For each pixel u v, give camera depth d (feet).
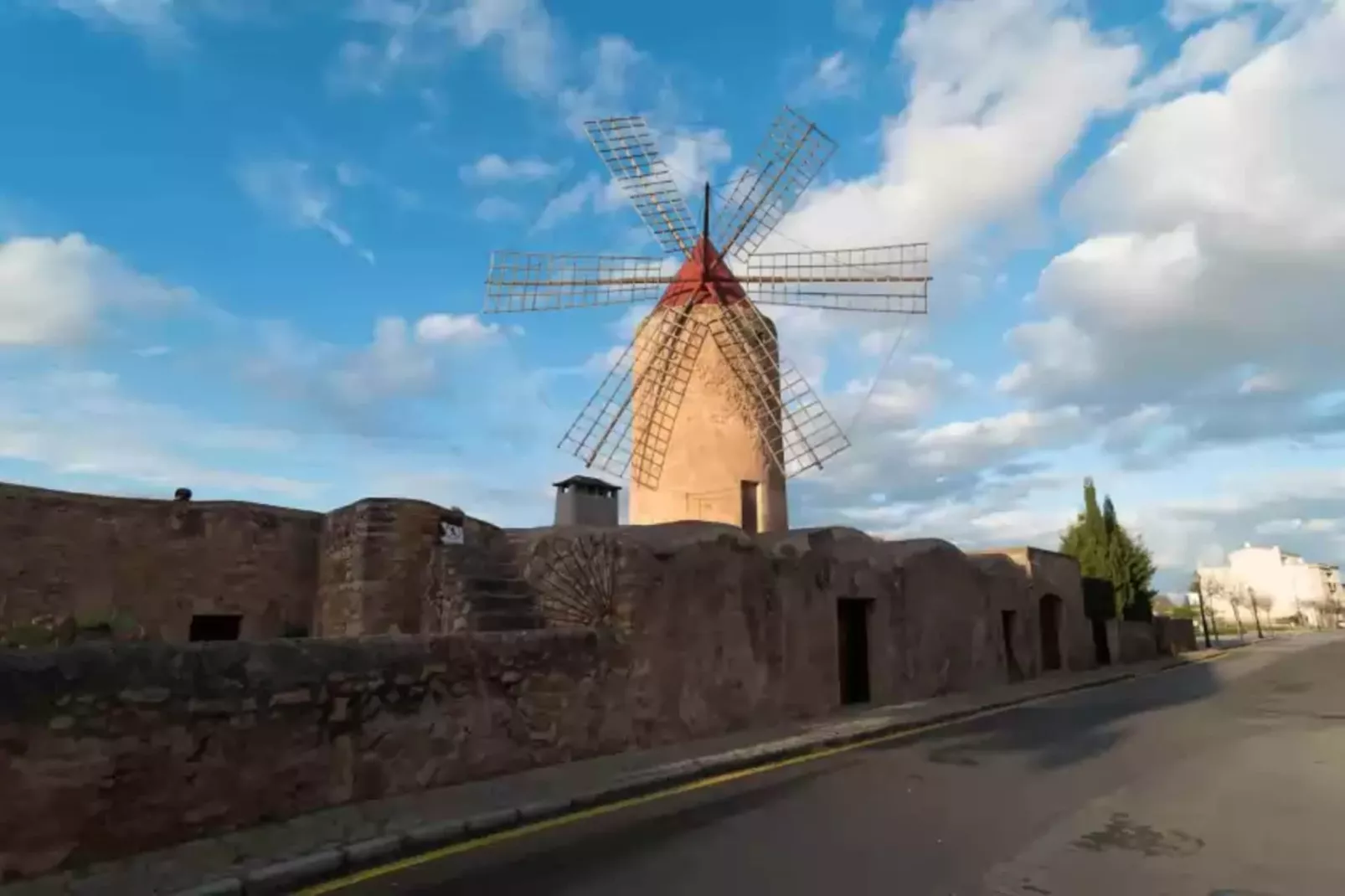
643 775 29.32
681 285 63.26
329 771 24.36
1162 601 244.01
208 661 22.15
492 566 38.52
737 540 42.14
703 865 19.88
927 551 59.41
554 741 31.24
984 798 26.68
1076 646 85.05
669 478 59.72
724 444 59.36
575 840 22.44
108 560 37.45
